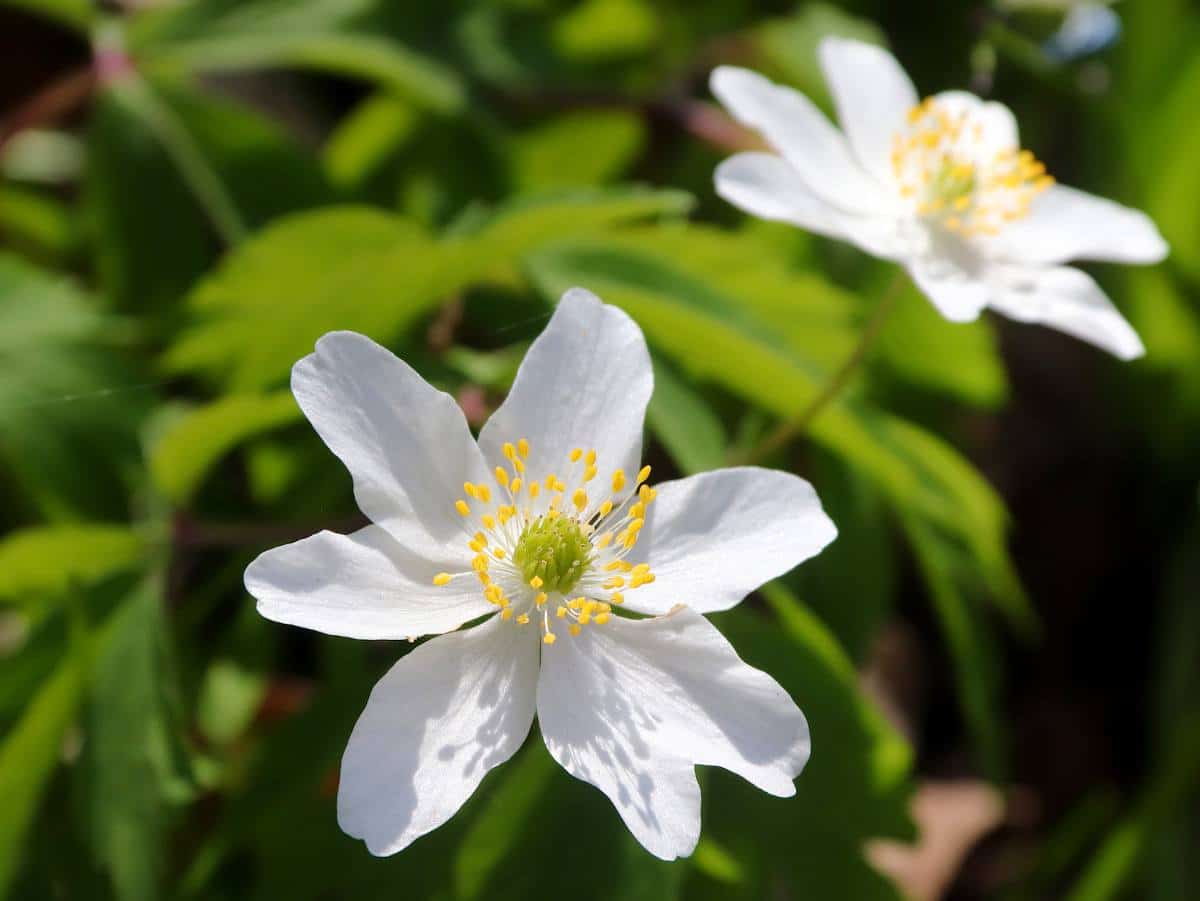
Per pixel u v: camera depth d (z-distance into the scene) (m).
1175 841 0.26
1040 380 0.32
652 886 0.21
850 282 0.26
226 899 0.21
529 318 0.23
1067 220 0.22
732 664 0.19
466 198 0.26
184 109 0.25
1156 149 0.29
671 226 0.23
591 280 0.22
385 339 0.22
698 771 0.21
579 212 0.21
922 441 0.23
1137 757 0.30
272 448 0.23
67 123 0.30
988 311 0.33
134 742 0.21
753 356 0.22
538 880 0.21
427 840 0.21
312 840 0.21
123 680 0.21
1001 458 0.32
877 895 0.21
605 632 0.19
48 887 0.21
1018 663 0.31
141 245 0.25
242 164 0.25
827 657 0.21
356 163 0.27
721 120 0.27
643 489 0.19
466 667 0.19
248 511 0.24
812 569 0.24
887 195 0.22
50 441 0.23
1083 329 0.21
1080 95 0.29
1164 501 0.31
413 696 0.18
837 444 0.23
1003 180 0.22
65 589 0.21
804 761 0.18
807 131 0.22
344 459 0.18
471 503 0.19
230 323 0.22
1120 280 0.30
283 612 0.18
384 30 0.26
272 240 0.22
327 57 0.25
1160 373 0.31
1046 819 0.29
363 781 0.18
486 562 0.19
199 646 0.24
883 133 0.22
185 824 0.22
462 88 0.26
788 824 0.21
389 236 0.23
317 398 0.18
